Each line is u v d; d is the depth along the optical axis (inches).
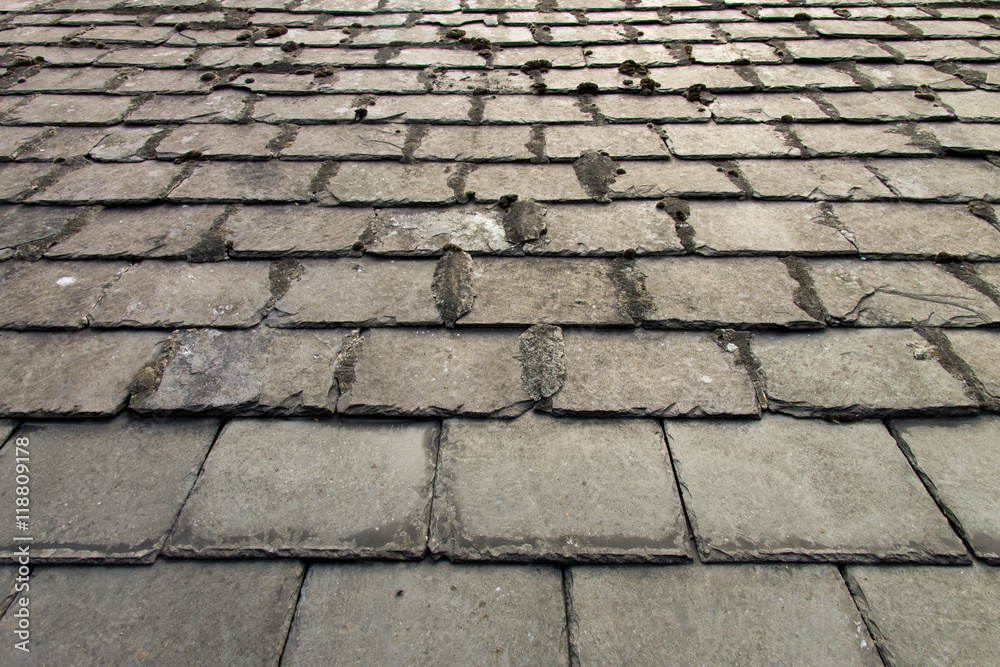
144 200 79.8
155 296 68.7
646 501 53.2
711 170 84.4
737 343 64.0
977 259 71.5
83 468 55.9
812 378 61.1
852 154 86.6
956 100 95.6
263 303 67.9
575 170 84.7
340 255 72.8
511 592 48.7
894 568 49.6
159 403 59.8
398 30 115.6
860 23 115.5
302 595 48.7
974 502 52.7
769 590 48.6
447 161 86.0
